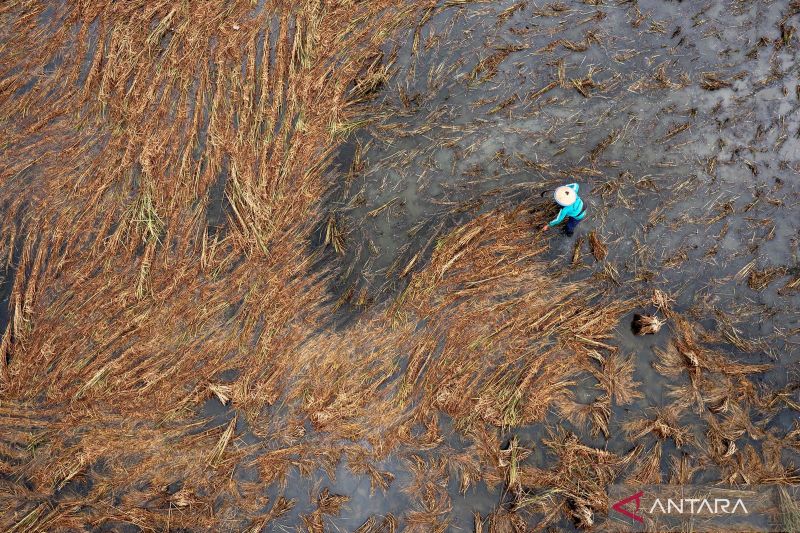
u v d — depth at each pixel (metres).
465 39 10.32
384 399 7.75
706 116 9.24
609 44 9.99
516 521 7.14
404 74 10.12
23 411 7.87
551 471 7.35
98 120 9.78
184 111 9.72
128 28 10.48
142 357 8.03
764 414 7.39
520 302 8.09
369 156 9.41
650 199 8.69
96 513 7.45
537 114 9.51
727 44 9.82
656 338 7.91
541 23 10.33
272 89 9.95
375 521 7.39
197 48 10.25
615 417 7.60
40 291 8.52
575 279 8.26
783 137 8.95
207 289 8.37
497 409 7.57
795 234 8.36
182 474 7.57
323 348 8.05
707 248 8.33
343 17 10.55
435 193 9.07
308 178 9.20
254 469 7.61
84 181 9.24
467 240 8.50
